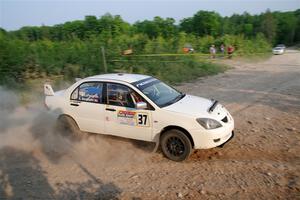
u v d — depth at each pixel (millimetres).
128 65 16312
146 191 4906
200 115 5734
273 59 28875
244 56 29188
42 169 5887
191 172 5445
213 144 5664
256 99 10570
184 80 15492
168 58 19047
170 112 5883
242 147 6367
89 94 6836
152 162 5949
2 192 5098
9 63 13711
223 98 10992
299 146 6301
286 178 5055
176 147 5871
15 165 6098
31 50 15312
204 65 19188
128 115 6277
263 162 5660
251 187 4840
